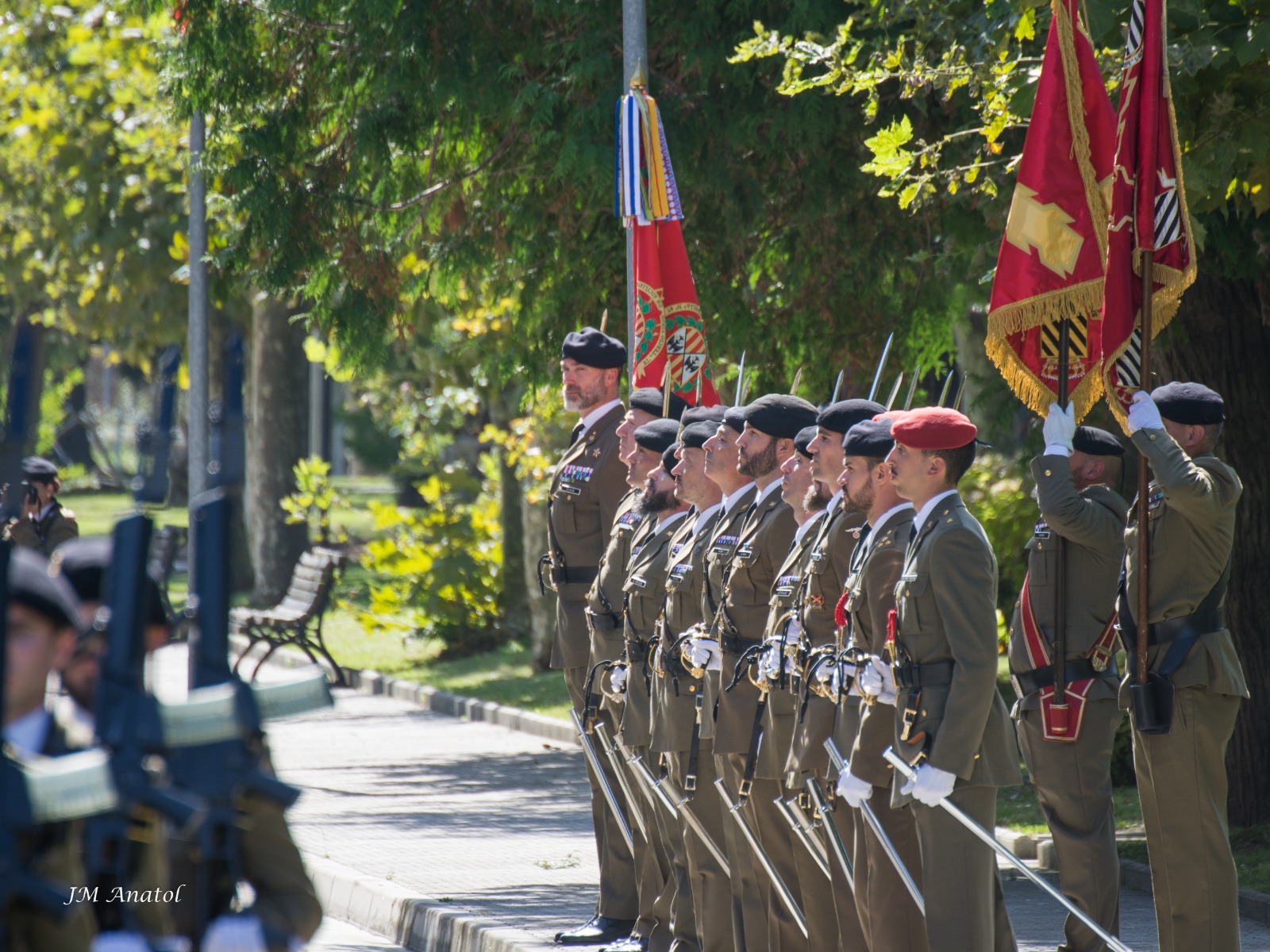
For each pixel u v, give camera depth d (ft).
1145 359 83.35
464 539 284.41
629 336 129.70
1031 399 91.20
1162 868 84.99
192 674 52.70
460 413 295.69
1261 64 104.27
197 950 46.85
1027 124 114.93
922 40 124.77
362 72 165.17
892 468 77.30
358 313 172.04
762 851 89.45
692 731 95.45
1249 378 128.47
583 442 114.32
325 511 307.99
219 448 49.62
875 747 78.23
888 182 128.98
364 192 173.68
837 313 165.27
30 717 45.93
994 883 77.87
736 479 94.07
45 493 163.94
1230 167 103.40
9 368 43.75
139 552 46.21
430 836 143.02
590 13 153.99
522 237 170.09
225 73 168.14
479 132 169.89
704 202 160.76
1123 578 87.04
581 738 108.27
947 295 162.09
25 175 316.81
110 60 285.23
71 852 42.68
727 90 154.61
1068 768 95.25
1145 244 84.33
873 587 78.84
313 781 174.60
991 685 74.43
